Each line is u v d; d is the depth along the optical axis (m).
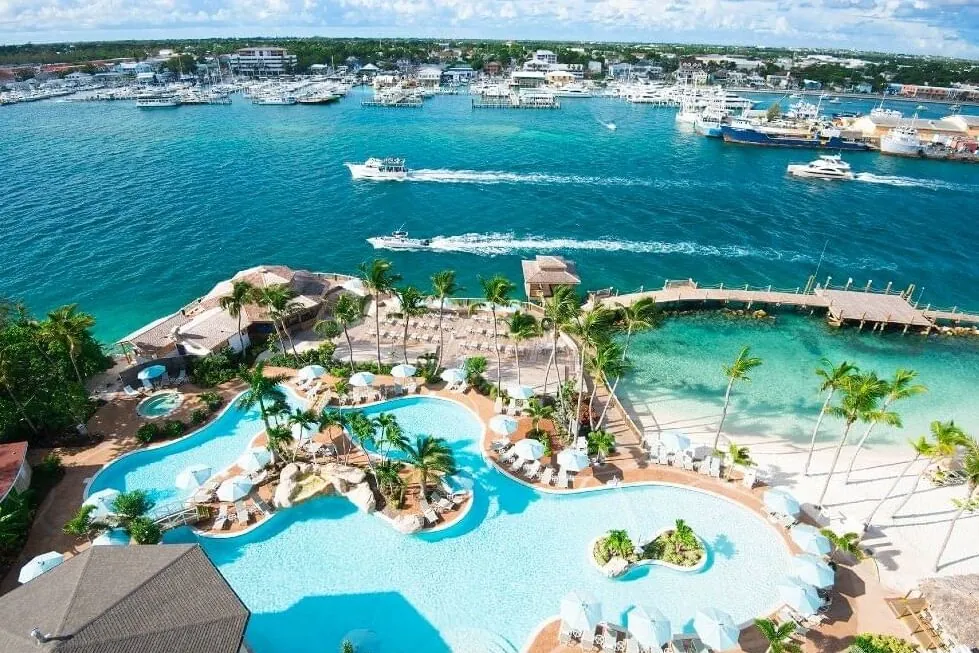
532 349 55.53
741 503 37.00
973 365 57.56
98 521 32.66
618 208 103.00
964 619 27.92
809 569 29.92
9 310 52.53
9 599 24.92
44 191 104.88
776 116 175.50
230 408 45.75
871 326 64.19
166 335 51.91
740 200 109.06
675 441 40.53
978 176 133.00
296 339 57.28
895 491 40.03
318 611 29.78
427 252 83.31
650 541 33.72
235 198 104.19
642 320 45.19
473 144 148.88
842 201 110.12
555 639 28.28
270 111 196.38
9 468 36.06
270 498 36.19
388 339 56.94
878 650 25.88
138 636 22.89
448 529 34.50
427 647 28.03
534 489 37.88
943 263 83.62
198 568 26.61
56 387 42.00
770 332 62.94
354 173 116.75
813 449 44.69
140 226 90.50
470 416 45.19
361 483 36.69
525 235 90.25
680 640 28.06
